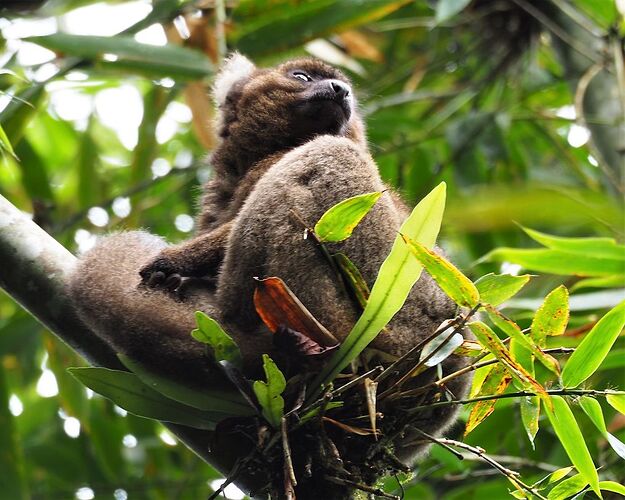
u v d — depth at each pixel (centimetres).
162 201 1502
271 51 1200
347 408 694
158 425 1324
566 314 641
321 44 1353
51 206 1330
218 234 809
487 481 1086
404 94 1451
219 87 1077
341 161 759
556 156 1457
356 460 704
